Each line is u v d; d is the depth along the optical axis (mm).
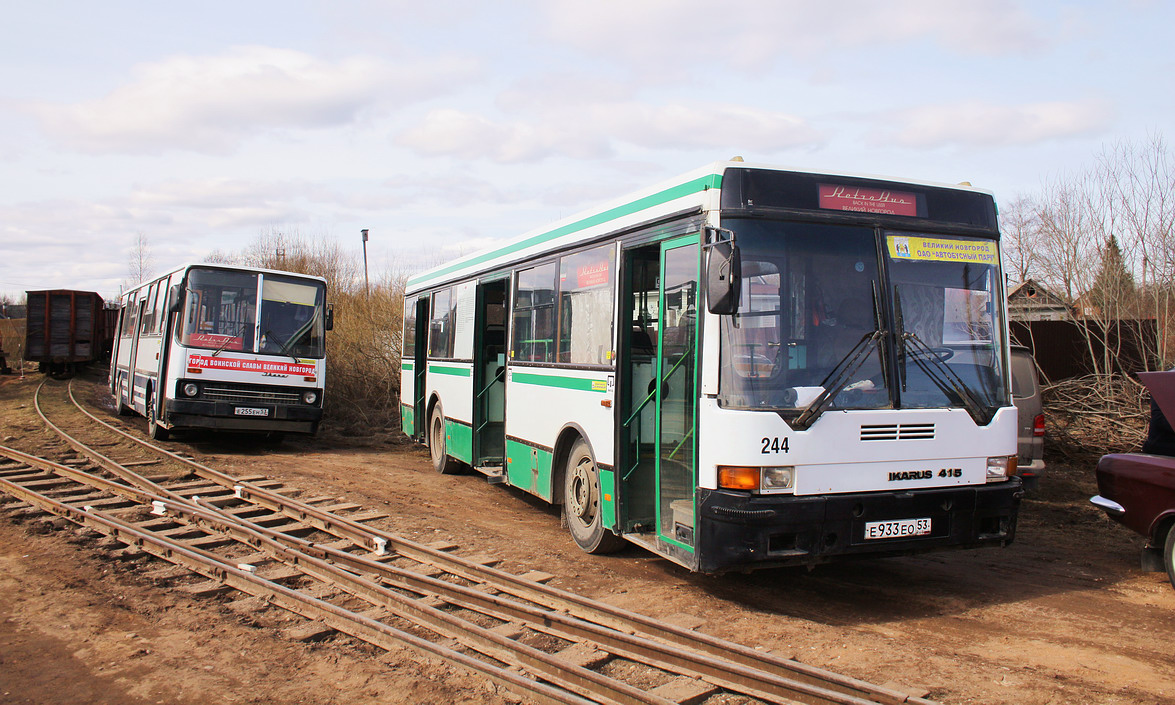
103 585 6762
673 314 6500
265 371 14531
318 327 15203
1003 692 4645
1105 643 5480
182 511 9133
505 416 10125
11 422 17719
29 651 5359
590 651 5262
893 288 6102
